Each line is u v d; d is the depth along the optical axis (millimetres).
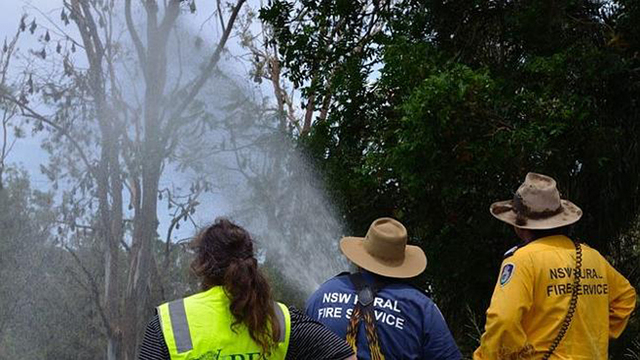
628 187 13703
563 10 14000
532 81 13953
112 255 21797
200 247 3383
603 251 13914
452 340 4383
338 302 4398
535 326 4566
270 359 3256
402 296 4383
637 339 10969
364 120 16391
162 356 3219
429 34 15906
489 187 13609
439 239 14273
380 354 4266
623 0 13633
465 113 12750
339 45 16891
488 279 13984
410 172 13266
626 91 13680
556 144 13000
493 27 15312
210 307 3273
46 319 27594
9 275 27172
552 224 4719
